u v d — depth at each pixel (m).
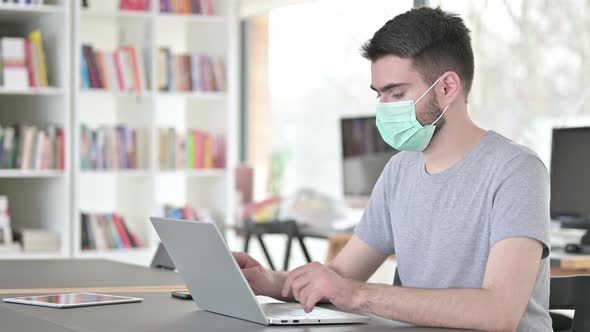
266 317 1.72
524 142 5.42
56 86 5.21
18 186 5.49
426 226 2.08
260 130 6.85
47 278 2.54
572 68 5.23
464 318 1.72
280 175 6.70
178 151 5.52
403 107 2.04
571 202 4.06
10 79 5.02
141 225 5.46
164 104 5.84
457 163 2.05
